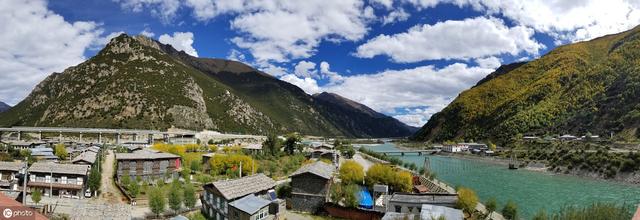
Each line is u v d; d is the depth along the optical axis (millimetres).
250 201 61656
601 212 62188
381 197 80062
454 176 151875
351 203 74125
